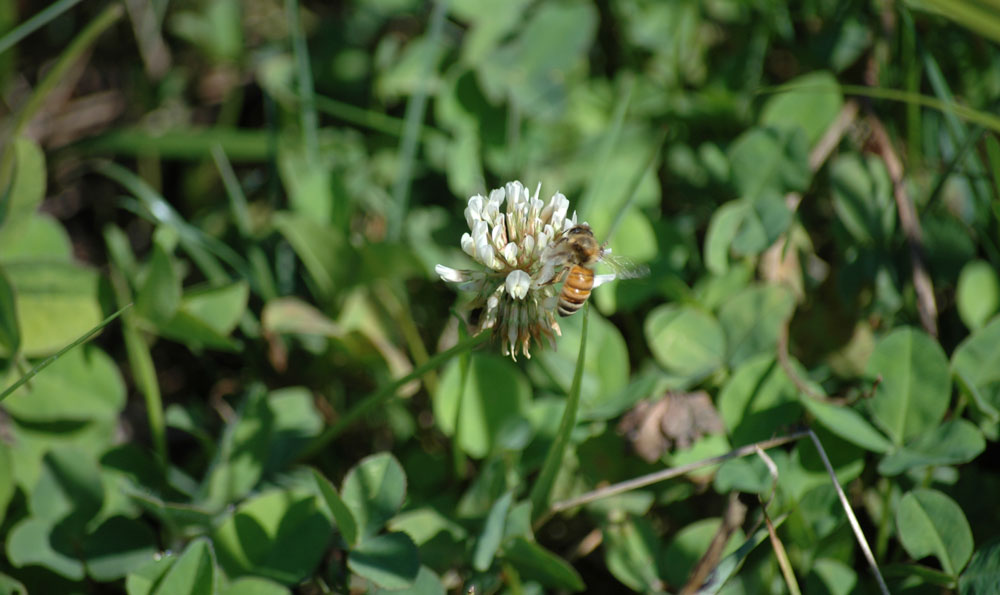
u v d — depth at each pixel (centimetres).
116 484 46
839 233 48
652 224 49
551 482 45
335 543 45
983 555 44
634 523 46
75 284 47
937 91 48
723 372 47
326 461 48
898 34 50
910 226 48
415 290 50
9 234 47
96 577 45
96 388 47
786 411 45
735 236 48
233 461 46
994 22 44
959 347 46
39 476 45
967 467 46
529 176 51
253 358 50
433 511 46
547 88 51
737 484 45
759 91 49
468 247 42
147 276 47
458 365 46
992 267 47
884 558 45
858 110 50
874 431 45
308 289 51
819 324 48
